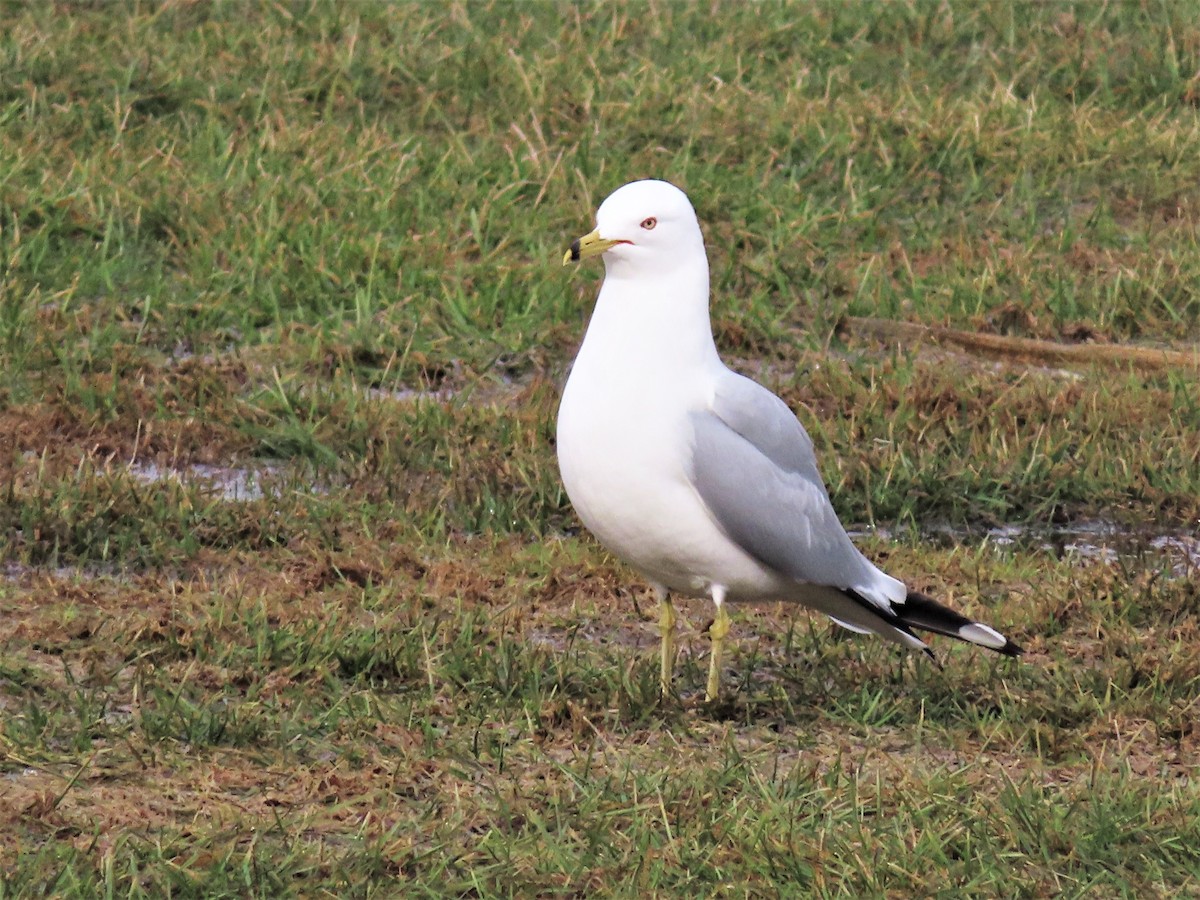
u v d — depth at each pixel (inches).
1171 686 364.5
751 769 321.1
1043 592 411.5
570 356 559.2
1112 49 797.9
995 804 307.4
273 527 437.4
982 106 740.7
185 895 276.1
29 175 633.6
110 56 731.4
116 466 474.0
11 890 270.2
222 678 354.9
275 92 715.4
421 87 733.9
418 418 500.1
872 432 510.6
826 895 276.1
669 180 667.4
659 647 392.5
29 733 324.5
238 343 553.6
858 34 805.2
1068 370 576.7
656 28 797.2
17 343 526.3
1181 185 702.5
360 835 295.3
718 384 351.3
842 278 617.3
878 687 365.4
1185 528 469.7
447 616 397.4
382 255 601.3
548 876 283.0
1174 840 294.4
